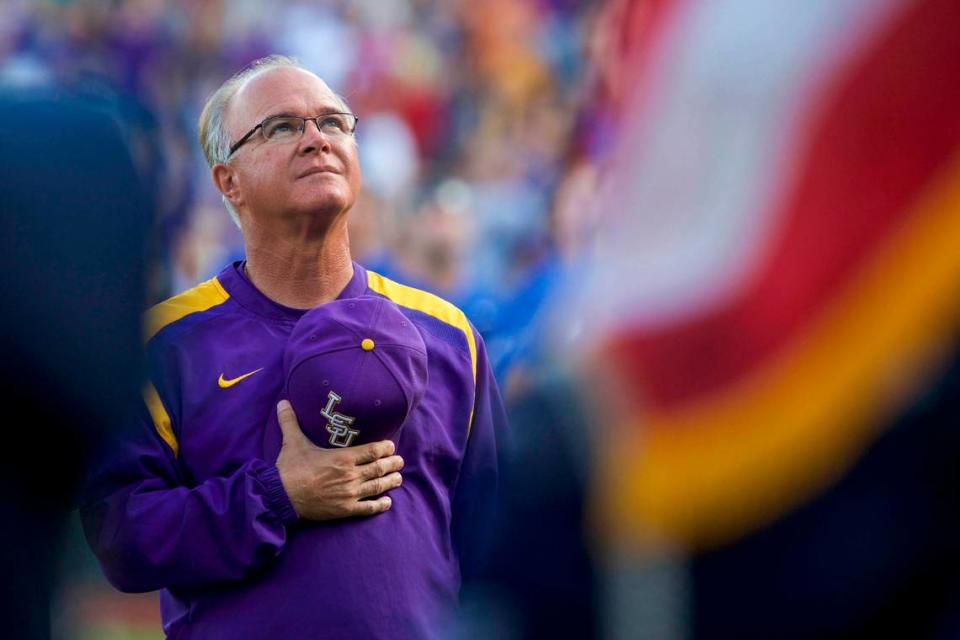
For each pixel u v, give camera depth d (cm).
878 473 307
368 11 4297
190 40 4047
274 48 4119
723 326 310
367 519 968
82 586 1820
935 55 301
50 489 649
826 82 305
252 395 1002
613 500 328
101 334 632
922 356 304
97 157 645
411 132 4041
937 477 305
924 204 303
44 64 3738
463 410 1049
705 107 316
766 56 310
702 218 314
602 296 328
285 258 1052
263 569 953
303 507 950
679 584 321
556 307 364
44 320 618
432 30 4316
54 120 643
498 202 3125
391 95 4094
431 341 1063
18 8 3884
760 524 314
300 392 967
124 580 966
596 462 335
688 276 313
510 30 4266
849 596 312
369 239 2597
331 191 1024
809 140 306
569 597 343
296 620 936
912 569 308
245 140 1047
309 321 998
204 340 1026
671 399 315
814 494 310
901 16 302
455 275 2144
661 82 323
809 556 312
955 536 305
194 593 977
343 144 1055
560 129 3709
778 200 308
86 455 652
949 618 309
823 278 306
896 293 305
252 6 4166
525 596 348
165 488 978
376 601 943
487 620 366
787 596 315
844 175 305
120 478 970
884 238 304
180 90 3906
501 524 367
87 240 632
